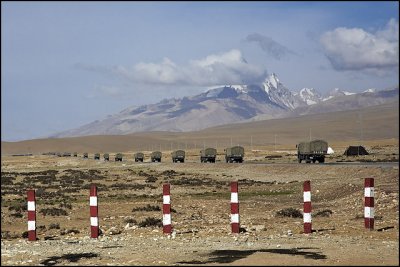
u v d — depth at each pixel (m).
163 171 185.12
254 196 79.50
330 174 108.25
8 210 66.19
